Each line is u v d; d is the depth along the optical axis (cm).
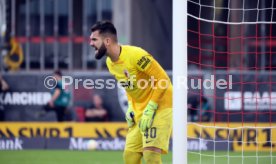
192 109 4012
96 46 2286
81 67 6238
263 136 4300
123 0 6366
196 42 5116
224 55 5303
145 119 2292
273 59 5478
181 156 2148
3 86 4569
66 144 4525
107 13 6412
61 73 4556
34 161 3859
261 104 4369
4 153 4275
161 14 6375
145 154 2331
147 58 2281
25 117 4559
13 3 6306
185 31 2145
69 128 4538
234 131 4331
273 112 4362
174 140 2158
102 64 6228
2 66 6044
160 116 2331
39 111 4556
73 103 4541
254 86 4375
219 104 4344
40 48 6238
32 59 6216
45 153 4262
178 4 2138
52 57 6262
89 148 4478
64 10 6419
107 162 3794
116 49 2289
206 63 5247
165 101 2342
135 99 2395
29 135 4550
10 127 4562
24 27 6331
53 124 4550
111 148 4488
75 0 6394
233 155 4022
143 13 6366
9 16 6291
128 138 2430
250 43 5412
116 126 4506
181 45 2142
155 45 6359
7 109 4572
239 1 5228
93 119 4525
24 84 4569
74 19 6400
